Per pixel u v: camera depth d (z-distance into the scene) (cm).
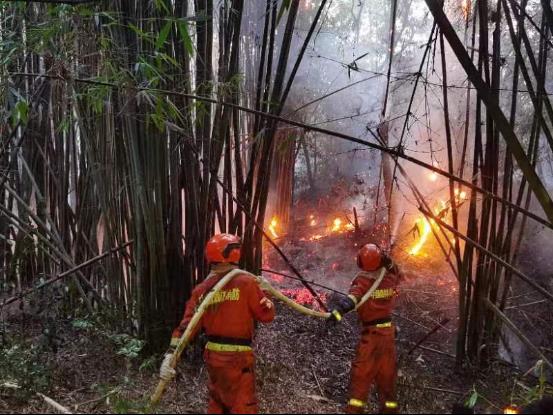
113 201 449
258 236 454
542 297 566
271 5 420
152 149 399
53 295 454
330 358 471
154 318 425
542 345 518
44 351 434
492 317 438
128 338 417
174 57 399
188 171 417
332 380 434
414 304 577
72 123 468
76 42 387
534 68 379
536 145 411
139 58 359
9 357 409
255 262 458
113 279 450
